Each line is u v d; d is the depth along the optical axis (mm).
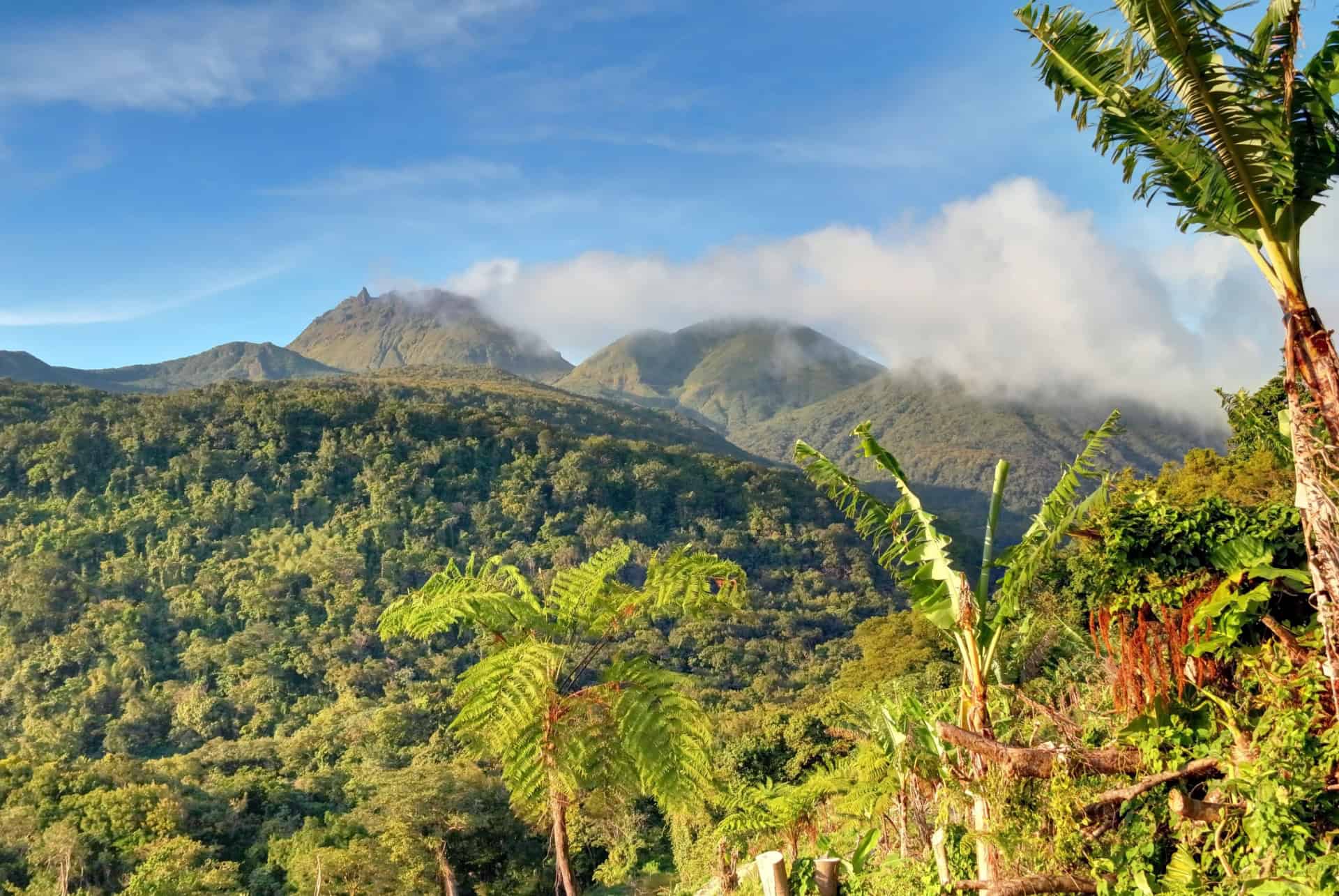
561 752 5820
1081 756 5039
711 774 6066
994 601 5574
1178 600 5156
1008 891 4883
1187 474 20625
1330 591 3754
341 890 28141
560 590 6441
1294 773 4191
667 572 6359
